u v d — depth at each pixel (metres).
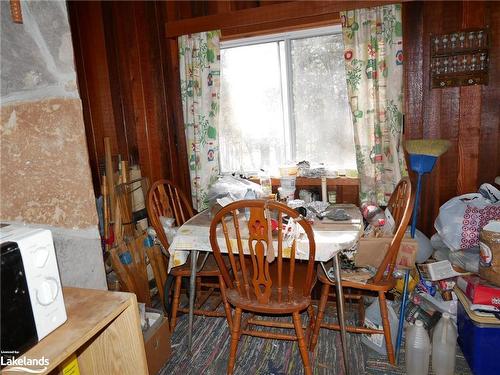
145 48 2.61
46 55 0.92
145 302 2.33
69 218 0.99
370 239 1.72
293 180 2.31
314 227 1.78
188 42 2.46
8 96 0.88
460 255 1.90
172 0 2.49
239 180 2.27
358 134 2.20
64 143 0.96
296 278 1.86
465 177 2.13
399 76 2.10
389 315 1.93
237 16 2.33
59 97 0.95
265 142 2.61
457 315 1.91
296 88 2.47
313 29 2.34
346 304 2.34
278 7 2.25
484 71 2.01
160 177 2.78
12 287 0.69
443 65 2.06
